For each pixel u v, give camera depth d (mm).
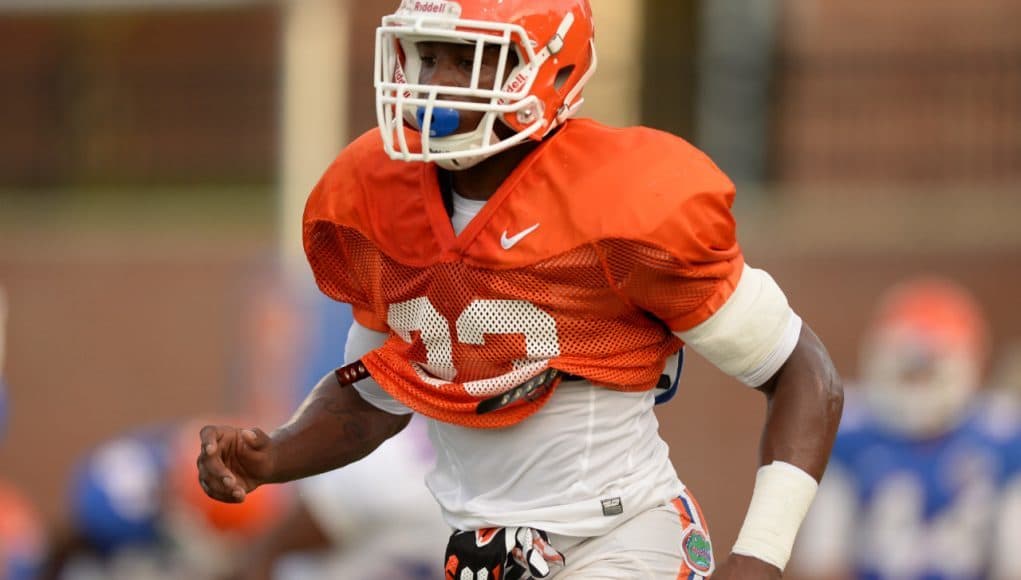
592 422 11719
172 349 35562
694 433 31922
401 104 11242
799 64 36375
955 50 35938
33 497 36188
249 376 34156
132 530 26078
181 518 25750
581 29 11500
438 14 11195
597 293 11289
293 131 35281
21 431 36375
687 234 10992
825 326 32312
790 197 35094
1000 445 26781
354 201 11984
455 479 12273
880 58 36188
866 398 28250
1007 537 26531
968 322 27500
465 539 11938
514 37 11164
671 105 36500
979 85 35688
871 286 32125
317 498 21844
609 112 35688
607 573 11664
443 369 11797
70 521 28766
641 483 11867
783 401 11461
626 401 11828
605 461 11773
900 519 27016
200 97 40562
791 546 11156
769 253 32656
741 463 31688
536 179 11344
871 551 27156
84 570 26641
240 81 40375
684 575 11867
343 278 12469
